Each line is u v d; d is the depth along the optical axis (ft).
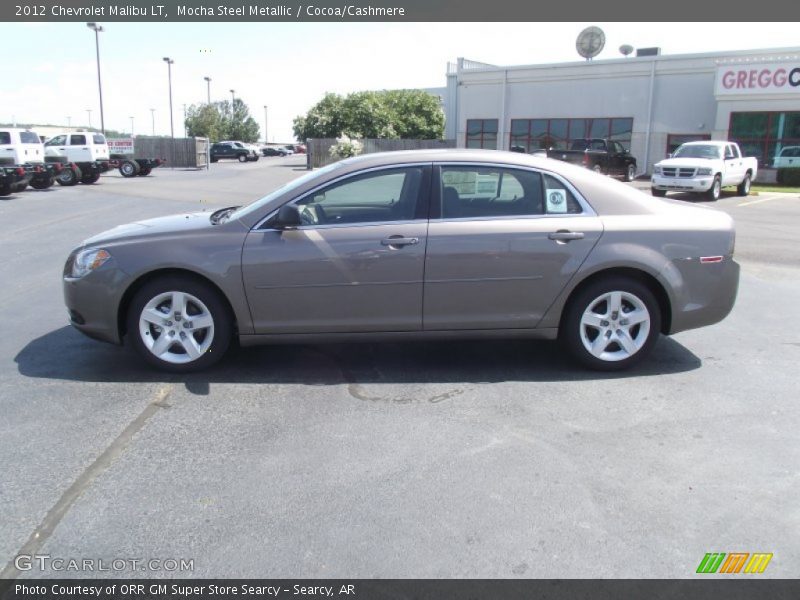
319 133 170.60
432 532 10.08
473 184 16.21
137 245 15.99
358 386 15.81
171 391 15.44
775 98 90.99
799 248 36.99
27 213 51.21
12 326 20.74
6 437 13.11
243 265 15.72
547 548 9.71
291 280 15.78
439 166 16.20
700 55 99.45
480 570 9.25
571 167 16.67
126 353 18.07
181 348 16.62
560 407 14.62
